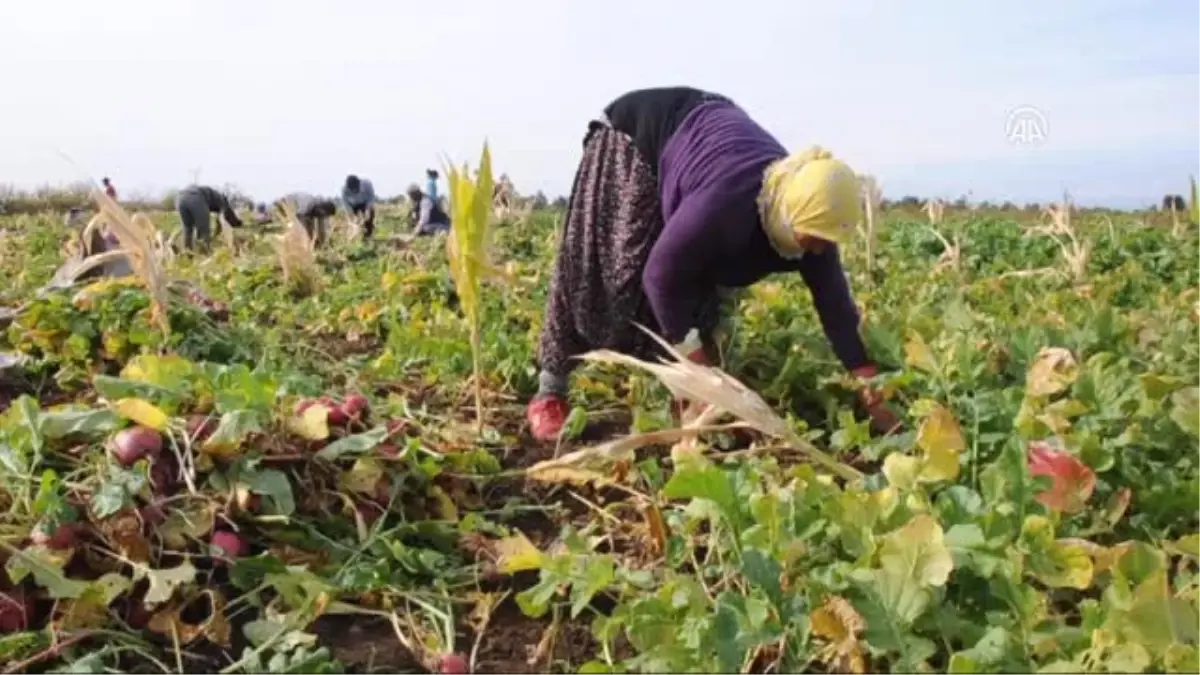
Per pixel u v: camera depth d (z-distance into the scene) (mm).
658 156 3383
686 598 2260
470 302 3619
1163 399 3229
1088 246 7453
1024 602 2219
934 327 4527
